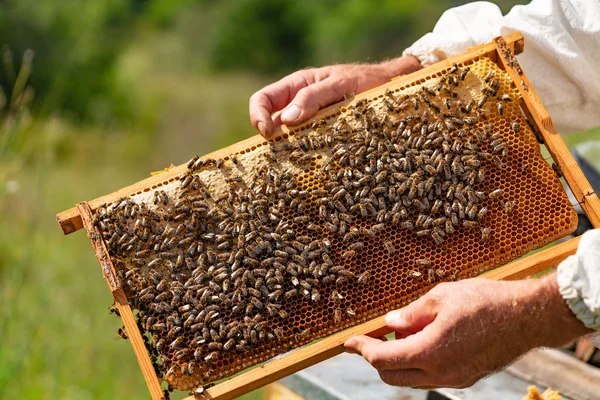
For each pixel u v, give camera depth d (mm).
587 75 3326
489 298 2375
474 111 2959
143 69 22188
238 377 2592
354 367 3684
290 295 2707
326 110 3078
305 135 3027
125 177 14297
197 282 2742
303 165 2943
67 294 6383
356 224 2838
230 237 2811
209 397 2572
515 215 2816
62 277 6844
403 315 2562
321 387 3459
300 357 2584
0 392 4715
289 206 2854
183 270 2795
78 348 5734
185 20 25469
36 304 5816
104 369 5762
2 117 10844
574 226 2797
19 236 6387
